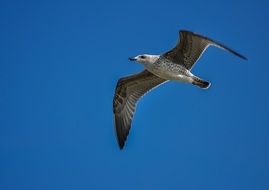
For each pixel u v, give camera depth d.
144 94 16.81
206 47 14.55
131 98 16.95
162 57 15.30
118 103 17.08
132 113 16.89
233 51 13.83
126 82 16.70
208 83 15.12
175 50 15.02
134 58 15.53
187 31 14.26
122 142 16.92
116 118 17.09
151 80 16.58
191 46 14.78
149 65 15.44
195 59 14.98
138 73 16.38
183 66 15.17
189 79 15.19
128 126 16.89
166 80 16.62
